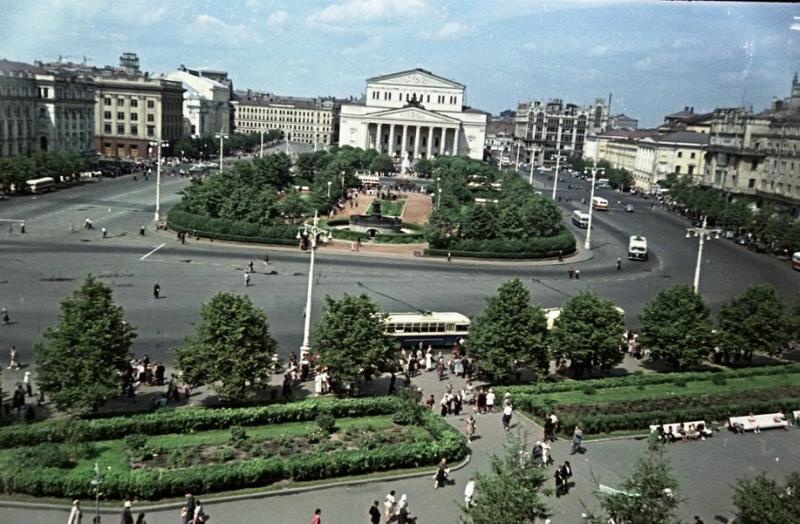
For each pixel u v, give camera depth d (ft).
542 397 200.64
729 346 244.63
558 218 466.29
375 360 193.36
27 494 134.41
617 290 346.54
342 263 370.32
